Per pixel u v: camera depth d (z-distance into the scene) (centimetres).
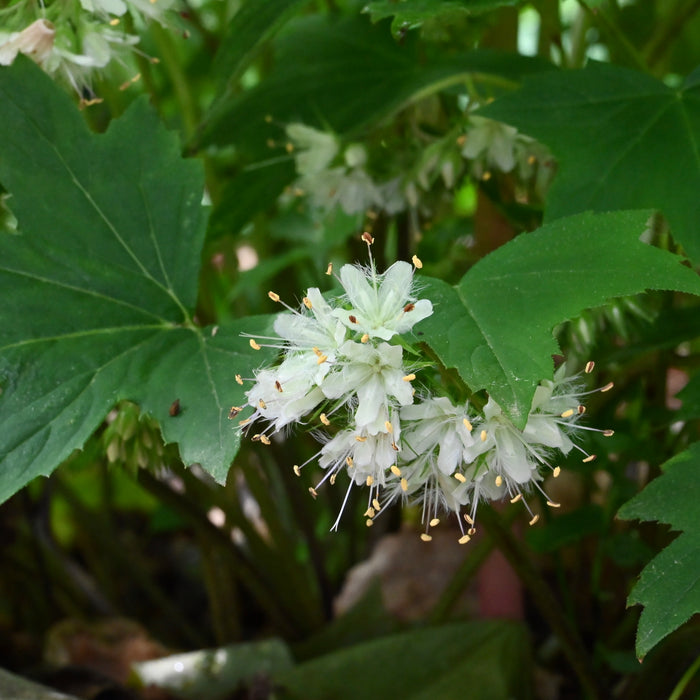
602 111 19
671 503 16
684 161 18
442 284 16
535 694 23
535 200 23
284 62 25
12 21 19
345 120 25
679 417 19
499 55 23
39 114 18
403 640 22
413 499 17
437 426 16
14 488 16
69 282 18
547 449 17
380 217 26
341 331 15
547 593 21
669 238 20
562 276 16
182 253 19
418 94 22
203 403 17
